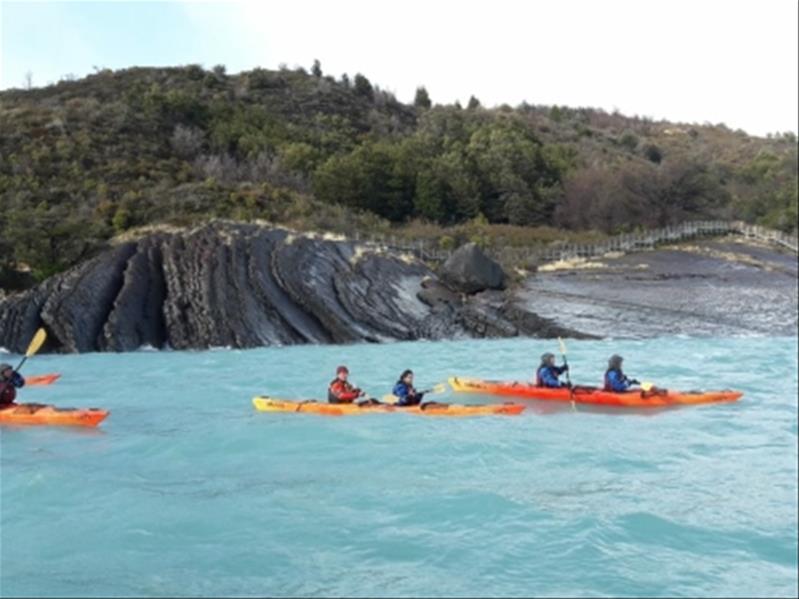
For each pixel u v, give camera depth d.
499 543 10.23
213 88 78.56
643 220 68.38
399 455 14.56
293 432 16.41
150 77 75.25
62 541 10.77
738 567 9.55
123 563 10.04
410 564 9.73
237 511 11.71
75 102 59.00
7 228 40.31
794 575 9.31
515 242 56.97
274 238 41.12
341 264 41.28
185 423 17.88
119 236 44.00
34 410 17.61
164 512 11.76
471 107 107.56
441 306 40.16
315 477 13.32
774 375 25.11
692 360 28.92
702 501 11.82
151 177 52.12
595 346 33.88
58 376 25.16
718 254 57.56
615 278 47.00
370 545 10.31
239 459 14.64
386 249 46.03
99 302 37.00
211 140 62.50
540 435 16.05
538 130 98.81
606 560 9.69
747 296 43.81
